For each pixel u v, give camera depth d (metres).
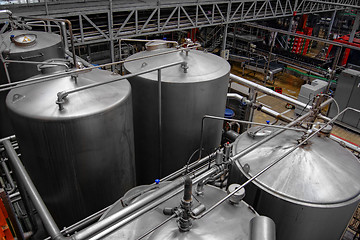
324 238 2.69
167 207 2.18
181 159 3.85
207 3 9.15
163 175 4.03
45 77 2.45
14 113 2.53
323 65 10.13
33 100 2.60
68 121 2.45
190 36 11.21
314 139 3.09
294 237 2.67
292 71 10.53
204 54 4.06
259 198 2.66
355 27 11.41
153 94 3.43
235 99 5.24
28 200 3.17
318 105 3.07
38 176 2.82
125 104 2.83
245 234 1.98
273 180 2.64
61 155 2.61
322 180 2.62
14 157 2.41
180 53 3.78
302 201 2.48
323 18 16.22
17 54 4.08
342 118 7.62
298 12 12.72
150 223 2.06
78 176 2.76
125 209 1.80
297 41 13.02
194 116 3.54
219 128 3.94
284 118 4.30
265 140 2.71
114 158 2.92
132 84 3.59
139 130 3.87
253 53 11.52
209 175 2.35
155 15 9.29
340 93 7.50
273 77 10.95
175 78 3.35
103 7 7.26
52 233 1.71
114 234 2.00
